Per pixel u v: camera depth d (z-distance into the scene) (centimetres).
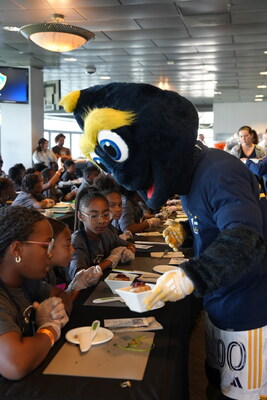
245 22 641
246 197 128
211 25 658
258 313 144
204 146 149
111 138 136
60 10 594
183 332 156
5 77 906
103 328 139
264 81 1190
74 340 130
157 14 605
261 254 120
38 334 124
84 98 145
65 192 733
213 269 117
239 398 150
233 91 1376
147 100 134
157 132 133
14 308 129
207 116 1912
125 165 140
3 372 110
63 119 1886
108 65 985
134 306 133
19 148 1005
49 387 106
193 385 243
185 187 143
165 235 198
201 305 347
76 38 516
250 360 146
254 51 833
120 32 704
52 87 1056
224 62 944
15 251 126
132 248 268
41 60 933
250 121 1659
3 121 1003
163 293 118
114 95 138
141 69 1034
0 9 596
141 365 116
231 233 119
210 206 136
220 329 152
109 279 193
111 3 562
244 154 511
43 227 130
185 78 1155
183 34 713
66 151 961
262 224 133
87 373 112
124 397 101
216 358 160
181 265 122
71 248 180
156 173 138
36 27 496
